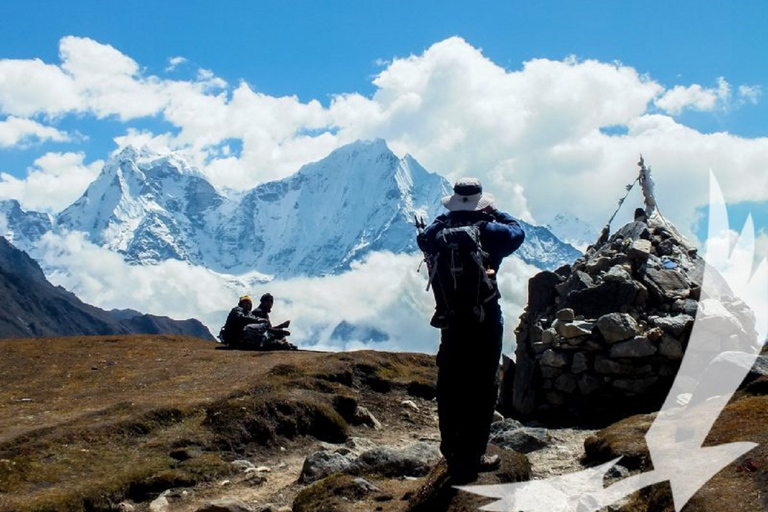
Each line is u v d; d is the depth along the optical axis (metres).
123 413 11.31
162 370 15.11
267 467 10.29
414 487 8.02
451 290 7.43
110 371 15.19
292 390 12.70
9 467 9.20
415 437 12.20
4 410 12.19
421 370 15.60
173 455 10.16
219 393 12.64
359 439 11.67
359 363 14.68
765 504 5.97
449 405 7.66
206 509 8.12
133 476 9.24
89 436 10.34
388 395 14.16
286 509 8.13
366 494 8.02
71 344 18.78
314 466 9.28
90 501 8.64
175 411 11.39
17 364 16.00
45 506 8.27
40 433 10.29
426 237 7.69
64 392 13.50
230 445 10.74
